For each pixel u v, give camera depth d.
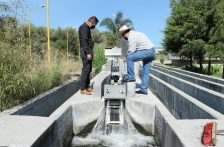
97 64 19.28
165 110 6.89
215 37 38.03
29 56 7.86
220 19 37.81
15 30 7.24
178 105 8.30
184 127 5.05
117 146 7.20
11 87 6.56
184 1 41.56
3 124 5.19
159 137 6.82
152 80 13.38
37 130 4.88
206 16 38.72
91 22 8.85
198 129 4.93
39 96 7.68
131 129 8.24
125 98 8.49
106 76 10.68
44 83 9.00
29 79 7.54
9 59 6.63
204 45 38.59
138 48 8.73
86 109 8.22
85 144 7.35
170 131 5.21
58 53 14.05
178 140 4.56
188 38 40.66
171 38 42.41
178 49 44.19
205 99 8.11
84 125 8.12
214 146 4.14
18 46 7.19
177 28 40.97
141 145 7.24
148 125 7.89
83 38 8.88
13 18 7.12
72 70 15.77
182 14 39.97
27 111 6.61
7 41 6.98
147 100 8.30
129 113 8.38
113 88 8.47
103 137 7.90
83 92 9.20
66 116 6.99
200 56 42.50
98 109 8.42
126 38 8.83
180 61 57.44
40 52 10.53
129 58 8.73
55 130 5.72
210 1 38.88
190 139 4.45
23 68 7.15
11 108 6.28
